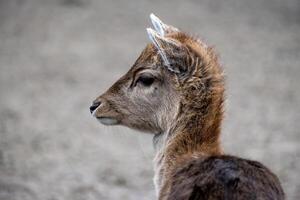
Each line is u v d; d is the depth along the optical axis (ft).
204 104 25.63
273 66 73.72
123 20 90.58
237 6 98.02
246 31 86.28
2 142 51.44
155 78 26.43
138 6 96.99
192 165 22.31
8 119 57.00
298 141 52.47
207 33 84.28
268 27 88.63
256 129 55.11
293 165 46.98
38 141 52.01
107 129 52.95
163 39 25.38
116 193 42.73
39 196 41.45
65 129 55.26
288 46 81.05
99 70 71.92
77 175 45.57
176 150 25.53
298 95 64.64
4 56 77.00
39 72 71.36
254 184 20.61
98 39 83.25
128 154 50.29
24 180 44.14
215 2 100.12
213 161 21.68
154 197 42.24
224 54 76.74
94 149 50.96
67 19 90.94
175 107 25.94
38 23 89.20
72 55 77.15
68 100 62.80
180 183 21.97
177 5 97.76
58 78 69.41
